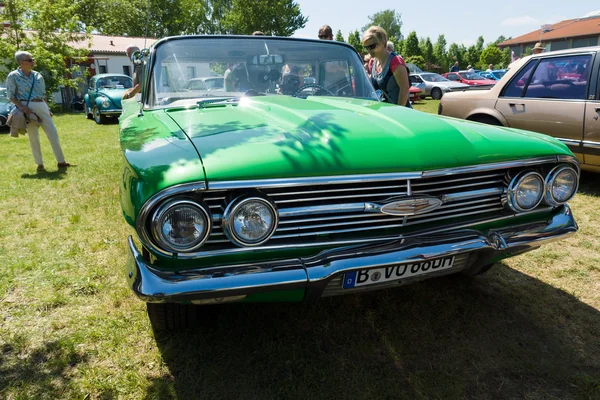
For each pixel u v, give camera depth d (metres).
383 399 2.11
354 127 2.26
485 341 2.54
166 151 1.99
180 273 1.86
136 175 1.90
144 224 1.81
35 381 2.21
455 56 62.28
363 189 2.06
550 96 5.25
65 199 5.11
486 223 2.38
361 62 3.70
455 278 3.26
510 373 2.28
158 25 34.03
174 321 2.47
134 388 2.17
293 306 2.86
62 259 3.52
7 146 8.73
